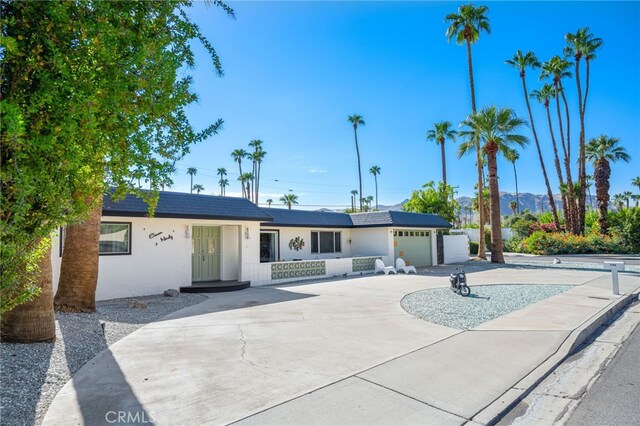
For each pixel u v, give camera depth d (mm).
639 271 19562
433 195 35781
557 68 39344
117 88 3441
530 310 9680
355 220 24297
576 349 6930
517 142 25734
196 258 15891
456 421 4086
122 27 3504
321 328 7953
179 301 11773
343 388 4812
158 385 4895
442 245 26797
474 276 18266
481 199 30422
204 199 15500
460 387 4934
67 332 7441
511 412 4469
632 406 4555
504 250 45062
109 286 12547
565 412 4449
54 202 3041
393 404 4414
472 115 26672
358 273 20344
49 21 2998
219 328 7988
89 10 3293
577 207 44562
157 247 13727
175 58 4125
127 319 8906
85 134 3227
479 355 6168
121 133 3822
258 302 11344
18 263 3000
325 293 13070
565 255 35875
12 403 4344
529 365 5781
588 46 38906
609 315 9711
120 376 5207
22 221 2920
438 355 6133
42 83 2926
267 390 4734
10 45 2516
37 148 2824
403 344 6746
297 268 17750
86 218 3521
